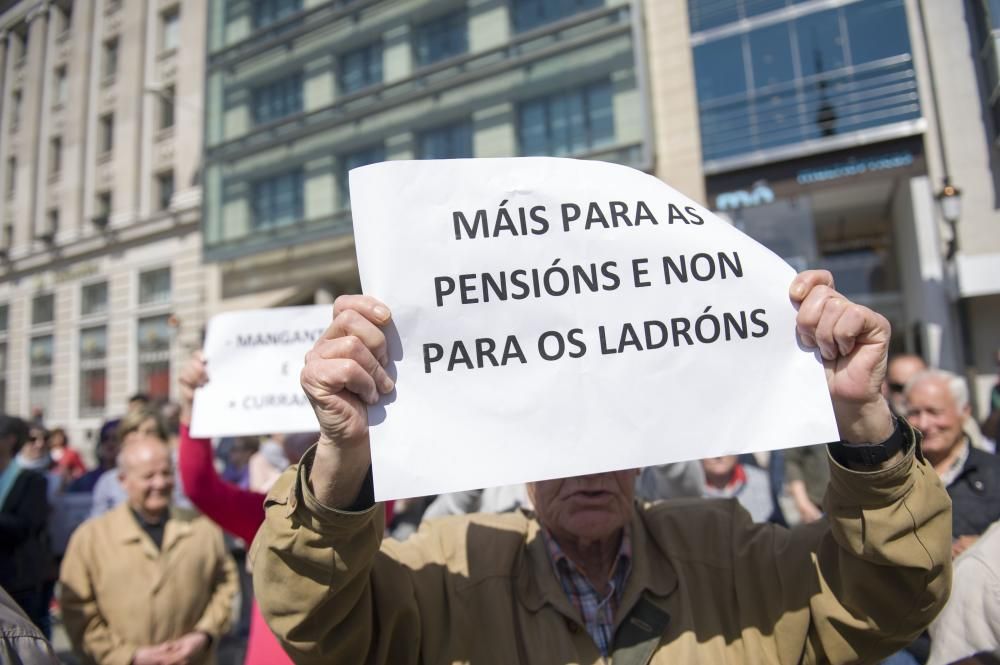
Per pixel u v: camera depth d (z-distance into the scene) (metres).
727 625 1.33
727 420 1.16
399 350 1.12
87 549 2.46
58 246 19.88
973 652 1.46
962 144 7.87
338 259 13.09
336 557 1.04
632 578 1.35
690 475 2.51
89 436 18.02
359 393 1.05
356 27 13.15
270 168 14.10
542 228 1.22
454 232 1.19
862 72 8.55
